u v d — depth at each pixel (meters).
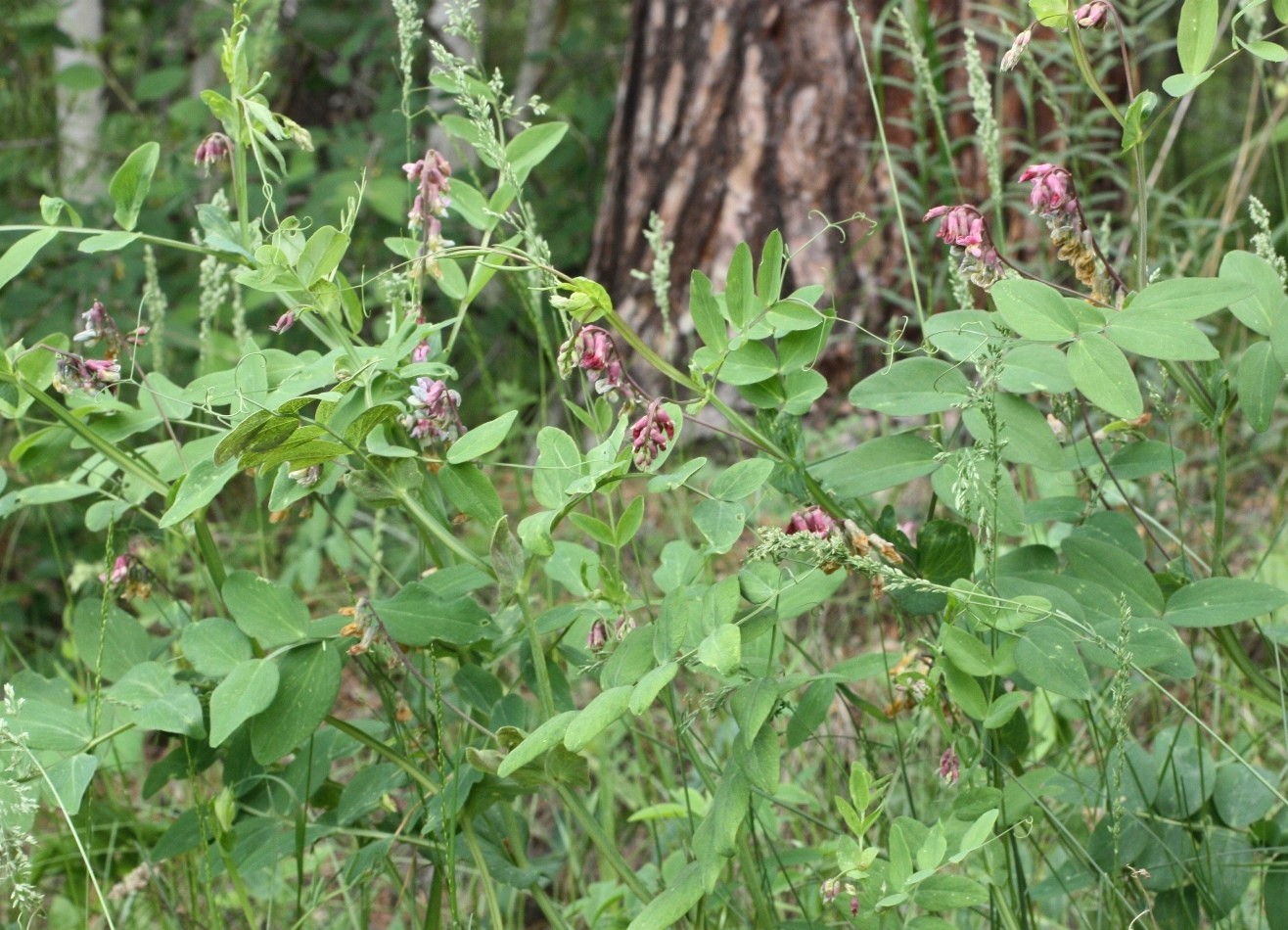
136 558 1.70
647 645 1.30
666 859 1.97
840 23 3.60
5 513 1.66
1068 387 1.41
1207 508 2.68
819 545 1.30
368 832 1.61
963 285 1.70
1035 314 1.30
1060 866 1.75
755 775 1.25
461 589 1.51
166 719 1.39
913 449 1.48
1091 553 1.46
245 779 1.63
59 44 4.75
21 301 3.90
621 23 6.09
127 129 4.63
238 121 1.57
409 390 1.47
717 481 1.40
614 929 1.68
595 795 2.26
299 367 1.53
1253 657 2.41
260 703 1.34
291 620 1.44
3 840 1.36
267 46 3.61
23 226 1.51
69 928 2.05
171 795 2.51
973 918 1.78
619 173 4.01
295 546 3.03
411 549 3.04
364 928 1.84
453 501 1.42
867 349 3.49
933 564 1.48
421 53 4.91
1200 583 1.42
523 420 4.04
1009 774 1.54
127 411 1.64
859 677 1.50
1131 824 1.57
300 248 1.53
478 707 1.53
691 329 3.79
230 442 1.25
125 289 4.04
